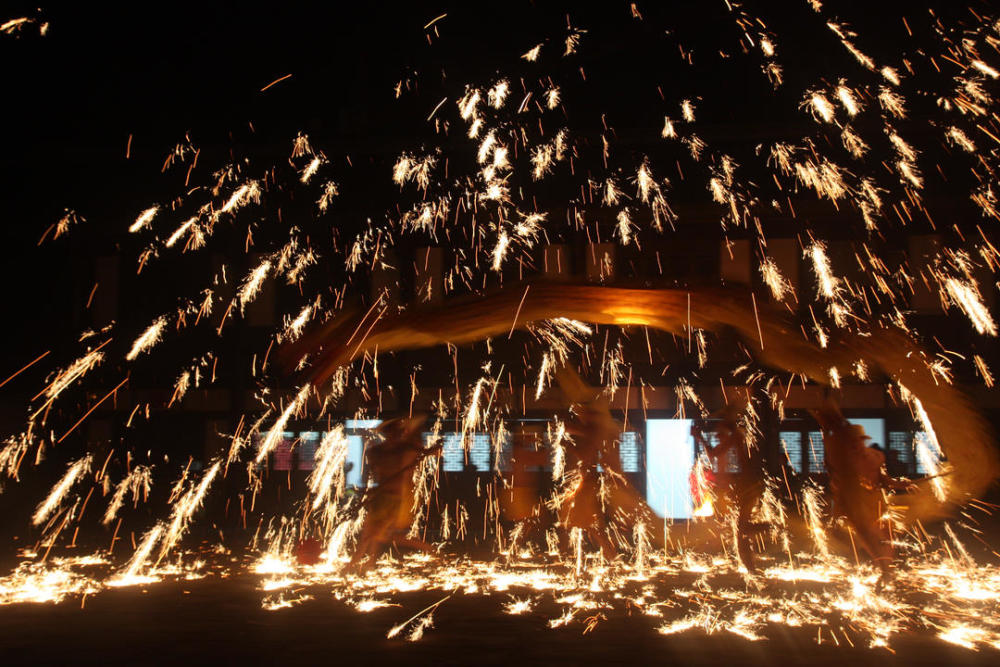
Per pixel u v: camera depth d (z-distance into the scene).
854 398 13.89
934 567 9.36
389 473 8.40
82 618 5.86
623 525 10.29
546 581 7.95
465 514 14.95
